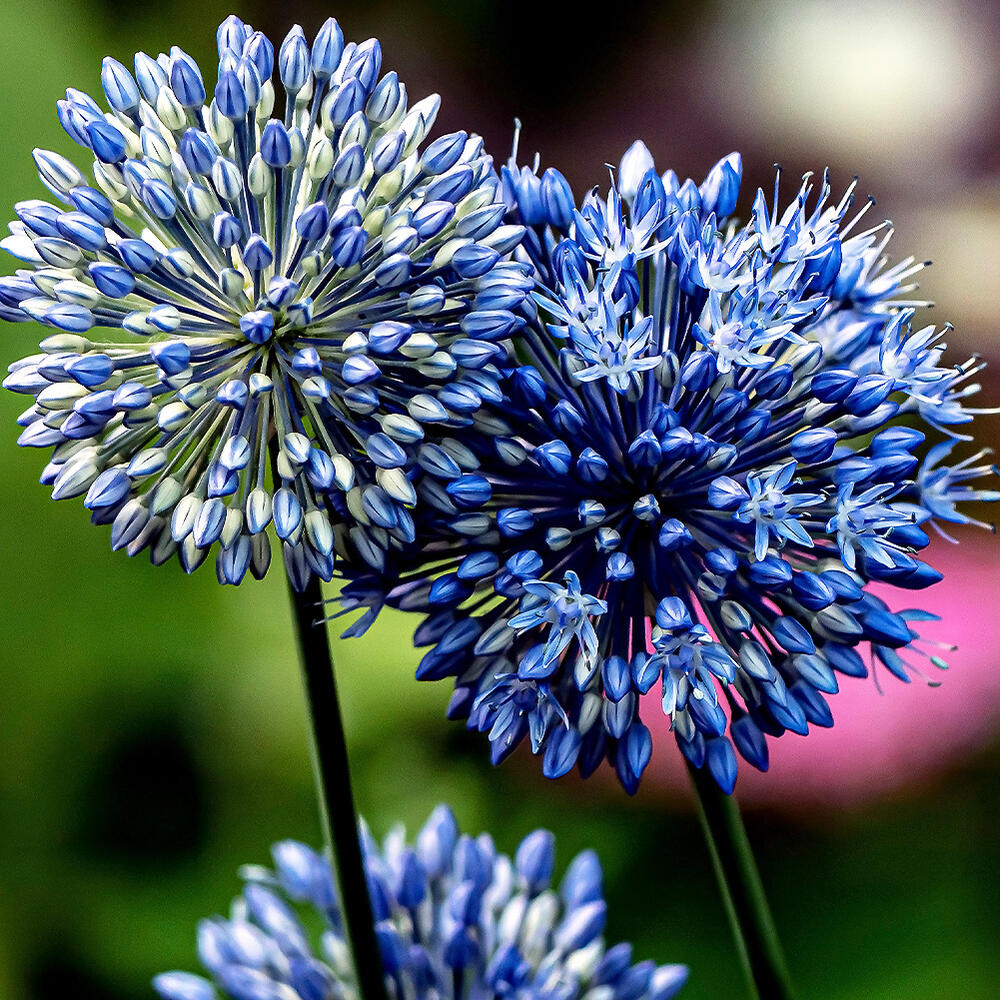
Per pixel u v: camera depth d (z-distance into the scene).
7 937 0.47
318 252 0.38
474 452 0.39
